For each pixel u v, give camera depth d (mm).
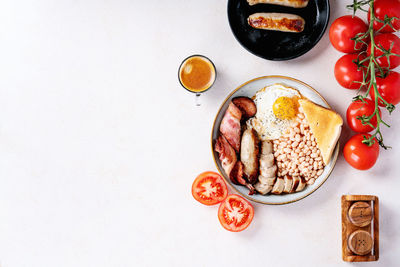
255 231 1106
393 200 1099
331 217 1100
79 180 1121
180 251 1113
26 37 1114
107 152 1117
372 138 992
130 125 1114
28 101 1122
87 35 1110
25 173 1124
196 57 1058
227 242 1109
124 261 1118
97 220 1119
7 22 1112
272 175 1055
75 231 1121
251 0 1049
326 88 1097
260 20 1039
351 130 1089
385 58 1006
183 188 1110
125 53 1109
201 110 1105
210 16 1100
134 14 1104
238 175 1051
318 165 1061
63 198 1122
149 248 1116
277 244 1104
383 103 1022
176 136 1110
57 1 1106
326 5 1047
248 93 1072
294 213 1103
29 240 1124
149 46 1106
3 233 1124
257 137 1071
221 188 1076
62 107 1121
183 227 1112
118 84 1112
